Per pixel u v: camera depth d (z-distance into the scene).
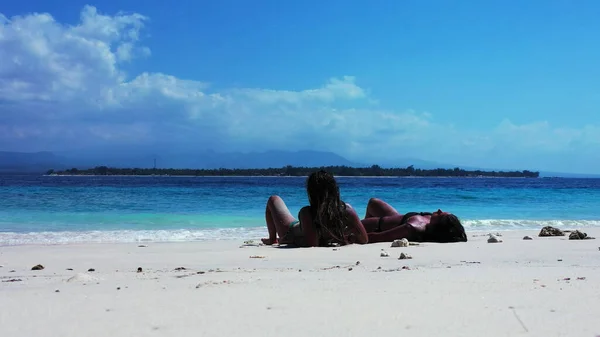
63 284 3.76
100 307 2.64
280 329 2.12
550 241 7.98
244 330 2.11
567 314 2.33
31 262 6.01
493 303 2.61
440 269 4.49
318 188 7.45
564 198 25.45
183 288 3.34
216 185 42.16
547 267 4.60
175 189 32.41
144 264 5.68
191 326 2.19
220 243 8.72
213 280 3.86
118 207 17.64
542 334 1.98
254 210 17.20
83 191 27.83
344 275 4.05
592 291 2.95
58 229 11.68
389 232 7.92
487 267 4.68
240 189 33.16
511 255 6.03
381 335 2.01
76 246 8.28
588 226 13.15
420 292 2.98
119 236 10.27
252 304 2.66
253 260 5.90
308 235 7.44
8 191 27.12
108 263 5.82
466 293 2.92
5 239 9.60
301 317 2.34
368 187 41.91
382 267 4.94
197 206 18.61
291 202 21.98
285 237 7.73
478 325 2.14
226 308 2.56
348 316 2.35
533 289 3.05
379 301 2.70
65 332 2.12
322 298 2.81
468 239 8.58
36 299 2.93
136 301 2.80
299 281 3.61
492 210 18.41
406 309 2.49
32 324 2.26
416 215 8.08
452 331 2.05
